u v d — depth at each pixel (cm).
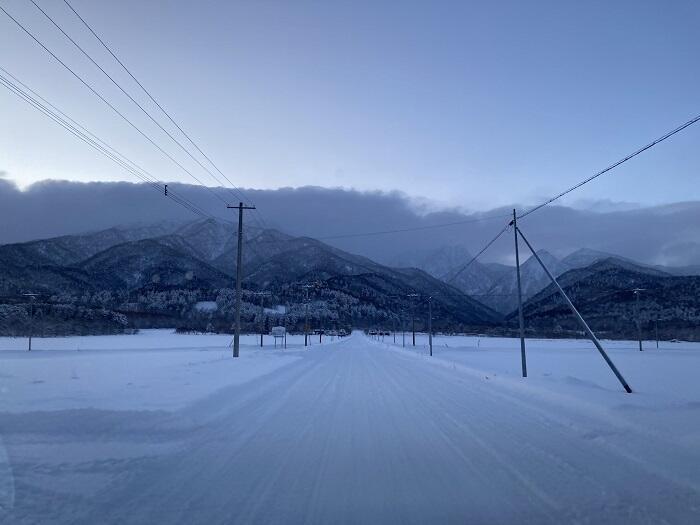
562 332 11212
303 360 3478
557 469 655
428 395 1530
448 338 11256
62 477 605
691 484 581
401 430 941
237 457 724
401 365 3123
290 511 500
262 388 1683
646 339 9950
